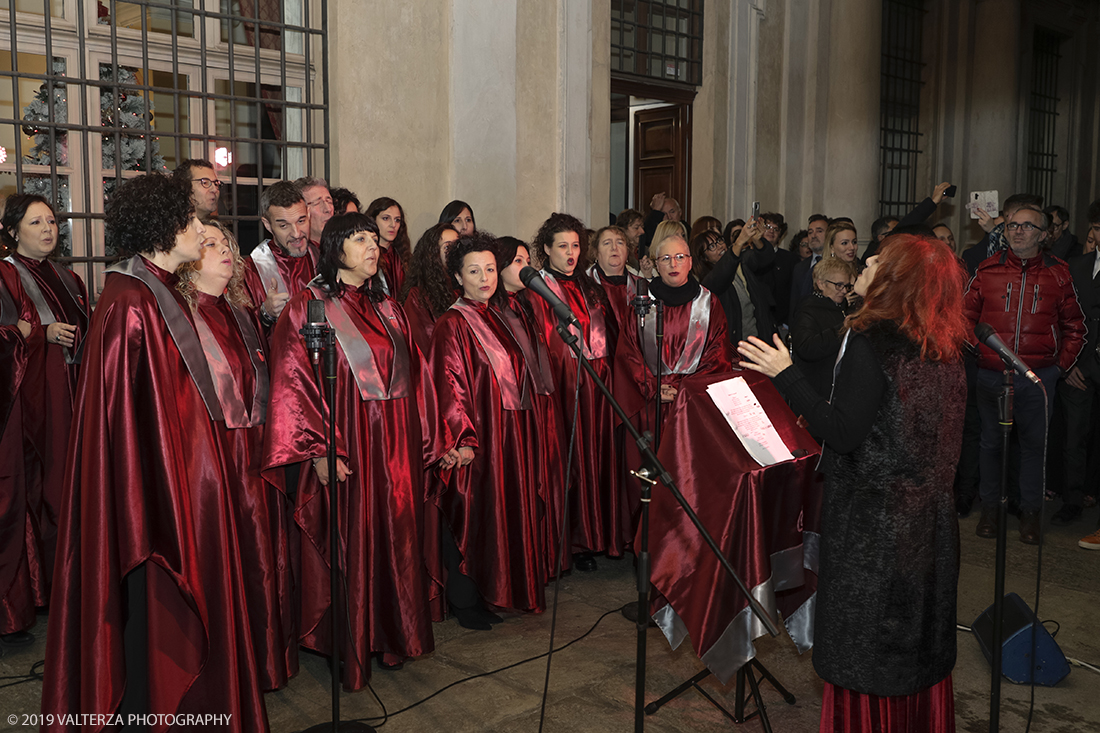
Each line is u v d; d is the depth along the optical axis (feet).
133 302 7.65
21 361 10.86
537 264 14.34
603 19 22.17
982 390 15.35
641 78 24.43
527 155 20.38
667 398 13.32
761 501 8.16
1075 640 11.57
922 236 6.91
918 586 6.75
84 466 7.50
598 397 13.71
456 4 18.25
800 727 9.22
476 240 11.94
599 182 22.52
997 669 7.81
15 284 11.25
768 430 8.39
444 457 11.19
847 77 28.35
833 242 17.62
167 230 7.82
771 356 7.16
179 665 7.79
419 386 10.84
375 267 10.05
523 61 20.06
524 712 9.50
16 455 10.91
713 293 15.12
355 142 17.25
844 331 7.05
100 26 15.99
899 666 6.76
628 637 11.54
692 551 8.46
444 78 18.47
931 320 6.65
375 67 17.40
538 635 11.61
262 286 12.25
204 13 15.56
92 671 7.41
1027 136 39.06
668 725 9.24
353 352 9.79
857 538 6.81
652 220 21.67
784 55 27.91
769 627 6.38
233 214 16.14
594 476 13.67
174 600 7.80
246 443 9.00
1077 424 16.43
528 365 12.22
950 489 6.91
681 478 8.56
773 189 28.27
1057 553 14.89
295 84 17.98
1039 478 15.23
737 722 9.30
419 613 10.15
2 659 10.78
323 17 17.01
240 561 8.20
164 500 7.59
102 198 16.02
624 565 14.56
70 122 15.71
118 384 7.51
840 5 28.37
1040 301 14.67
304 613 9.87
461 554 11.64
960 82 35.50
